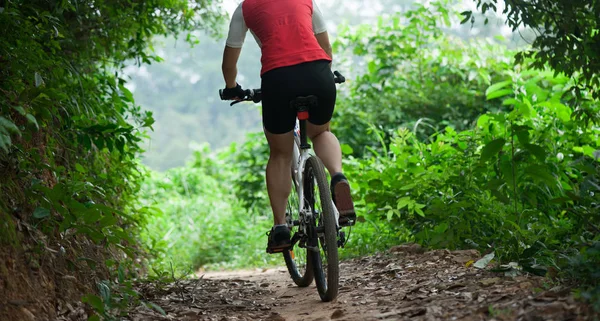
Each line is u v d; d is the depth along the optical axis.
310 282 6.63
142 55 8.48
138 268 8.10
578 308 3.75
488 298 4.49
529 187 7.38
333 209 5.29
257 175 16.80
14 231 4.58
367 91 15.22
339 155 5.70
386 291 5.64
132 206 8.55
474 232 7.45
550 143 7.77
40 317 4.47
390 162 9.89
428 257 7.02
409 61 15.55
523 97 9.17
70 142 6.36
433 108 15.09
